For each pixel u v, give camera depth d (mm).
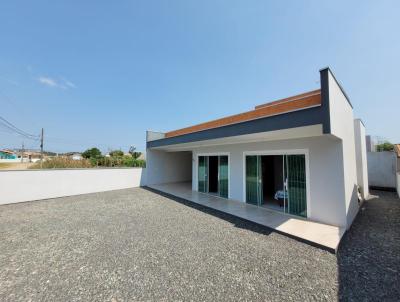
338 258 3680
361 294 2646
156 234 4883
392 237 4746
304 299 2557
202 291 2725
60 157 15789
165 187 12625
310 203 5879
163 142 10984
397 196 10102
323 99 4117
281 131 5141
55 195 9977
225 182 9125
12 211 7277
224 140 7473
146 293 2686
